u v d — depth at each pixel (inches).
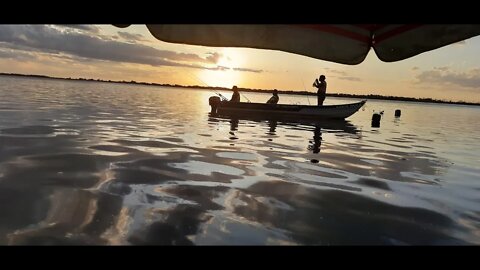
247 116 890.1
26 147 362.9
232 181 268.5
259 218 192.1
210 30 67.5
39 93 1561.3
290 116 864.9
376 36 69.3
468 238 178.7
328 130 697.6
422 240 173.3
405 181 302.8
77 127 541.3
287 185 265.4
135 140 448.8
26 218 176.4
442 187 288.2
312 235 172.6
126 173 276.1
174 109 1136.8
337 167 344.5
